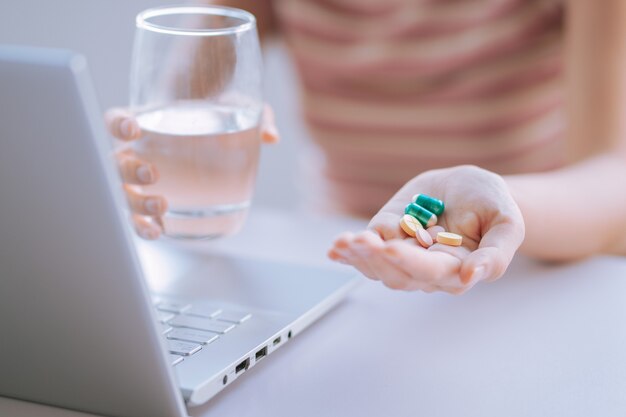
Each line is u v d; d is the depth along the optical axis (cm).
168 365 75
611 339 90
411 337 90
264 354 85
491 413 80
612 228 105
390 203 86
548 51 135
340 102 144
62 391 79
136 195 96
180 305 91
